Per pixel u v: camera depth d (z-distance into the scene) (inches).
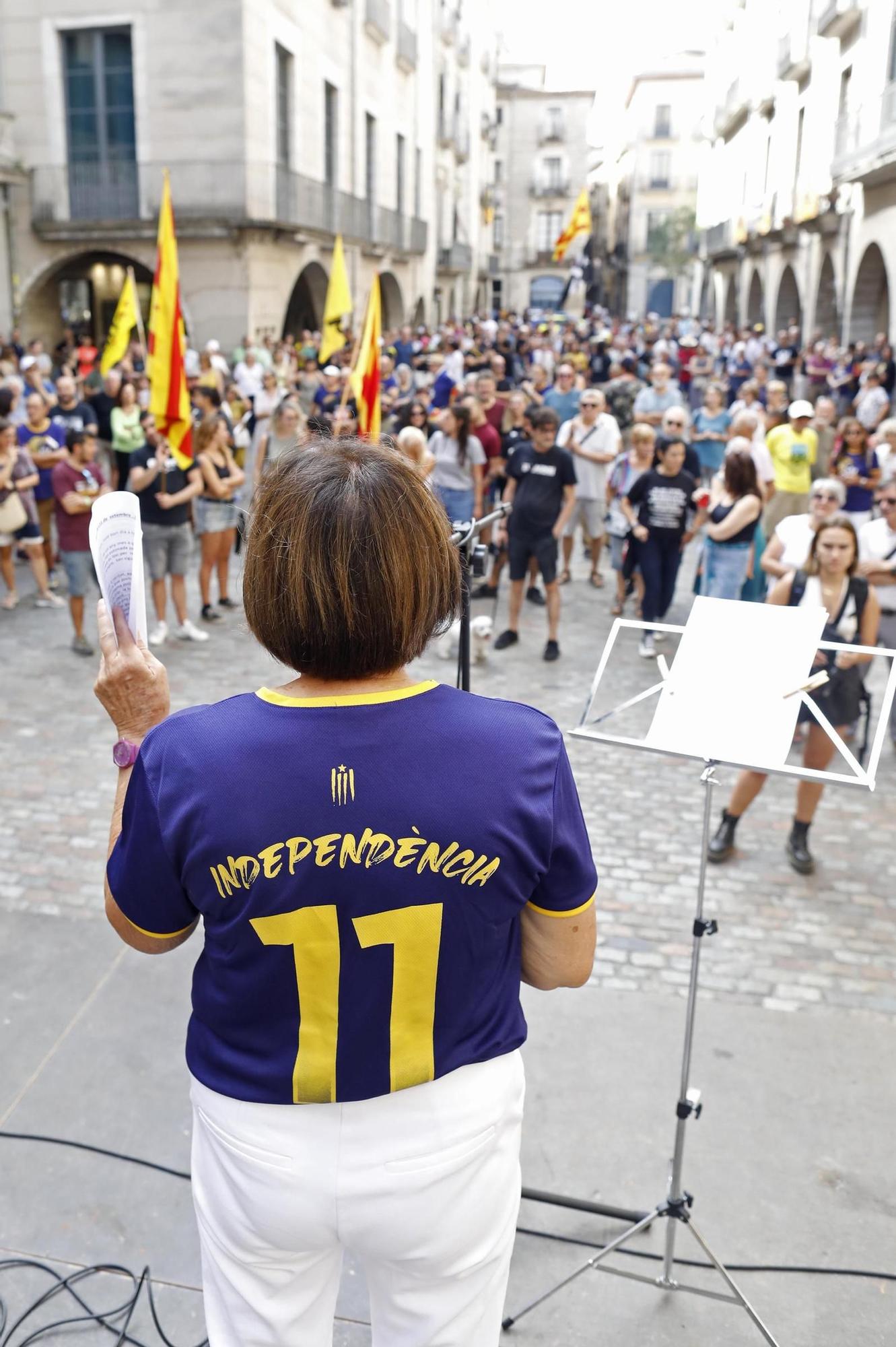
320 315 990.4
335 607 50.5
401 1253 54.8
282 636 52.1
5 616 323.6
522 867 52.3
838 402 804.0
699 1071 130.7
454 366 517.0
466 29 1536.7
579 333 1154.0
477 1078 54.9
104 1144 117.0
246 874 50.0
